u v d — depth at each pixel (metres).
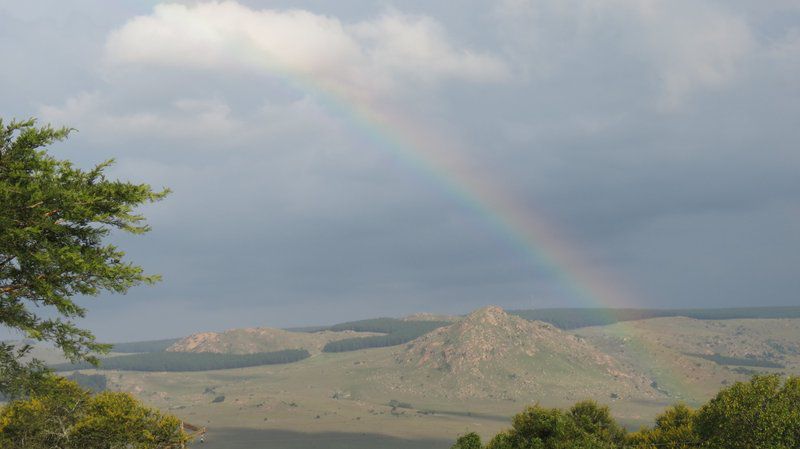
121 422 58.03
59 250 27.66
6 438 52.06
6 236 26.42
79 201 28.78
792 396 46.00
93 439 56.16
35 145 29.44
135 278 29.97
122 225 31.05
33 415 53.06
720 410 48.34
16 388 31.06
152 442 60.78
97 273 29.16
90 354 30.98
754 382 47.88
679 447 52.47
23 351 31.11
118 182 30.58
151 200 31.33
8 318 28.69
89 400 58.81
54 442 54.00
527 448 55.44
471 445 54.81
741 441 45.81
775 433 44.41
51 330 29.91
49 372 32.50
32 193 27.20
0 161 28.11
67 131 30.16
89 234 30.42
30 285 28.58
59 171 29.62
